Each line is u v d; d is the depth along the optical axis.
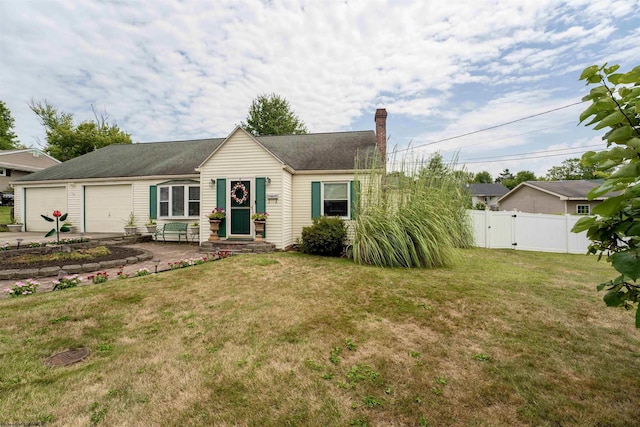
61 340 2.81
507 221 10.02
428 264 6.02
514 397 2.05
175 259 7.05
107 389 2.11
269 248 8.12
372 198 6.69
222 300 3.98
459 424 1.81
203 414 1.88
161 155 12.55
